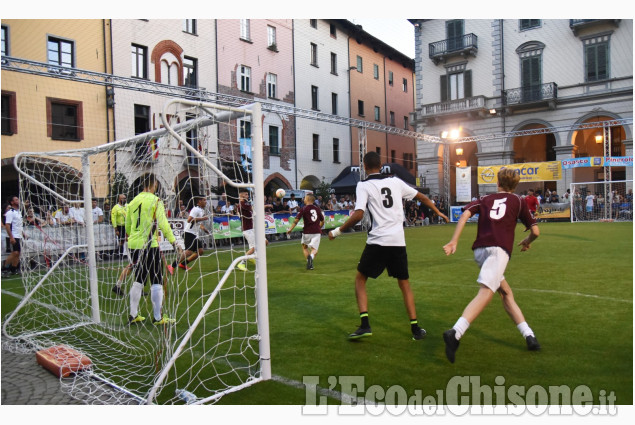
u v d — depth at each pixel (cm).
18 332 527
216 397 328
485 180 2666
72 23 1788
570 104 2695
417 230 2170
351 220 439
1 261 1038
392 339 450
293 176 2764
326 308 590
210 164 361
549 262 912
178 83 2169
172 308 549
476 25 2966
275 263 1066
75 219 768
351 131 3281
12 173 1688
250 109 380
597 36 2617
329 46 3105
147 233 526
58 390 357
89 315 605
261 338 360
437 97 3130
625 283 679
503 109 2877
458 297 627
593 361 371
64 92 1758
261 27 2614
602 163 2302
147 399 325
